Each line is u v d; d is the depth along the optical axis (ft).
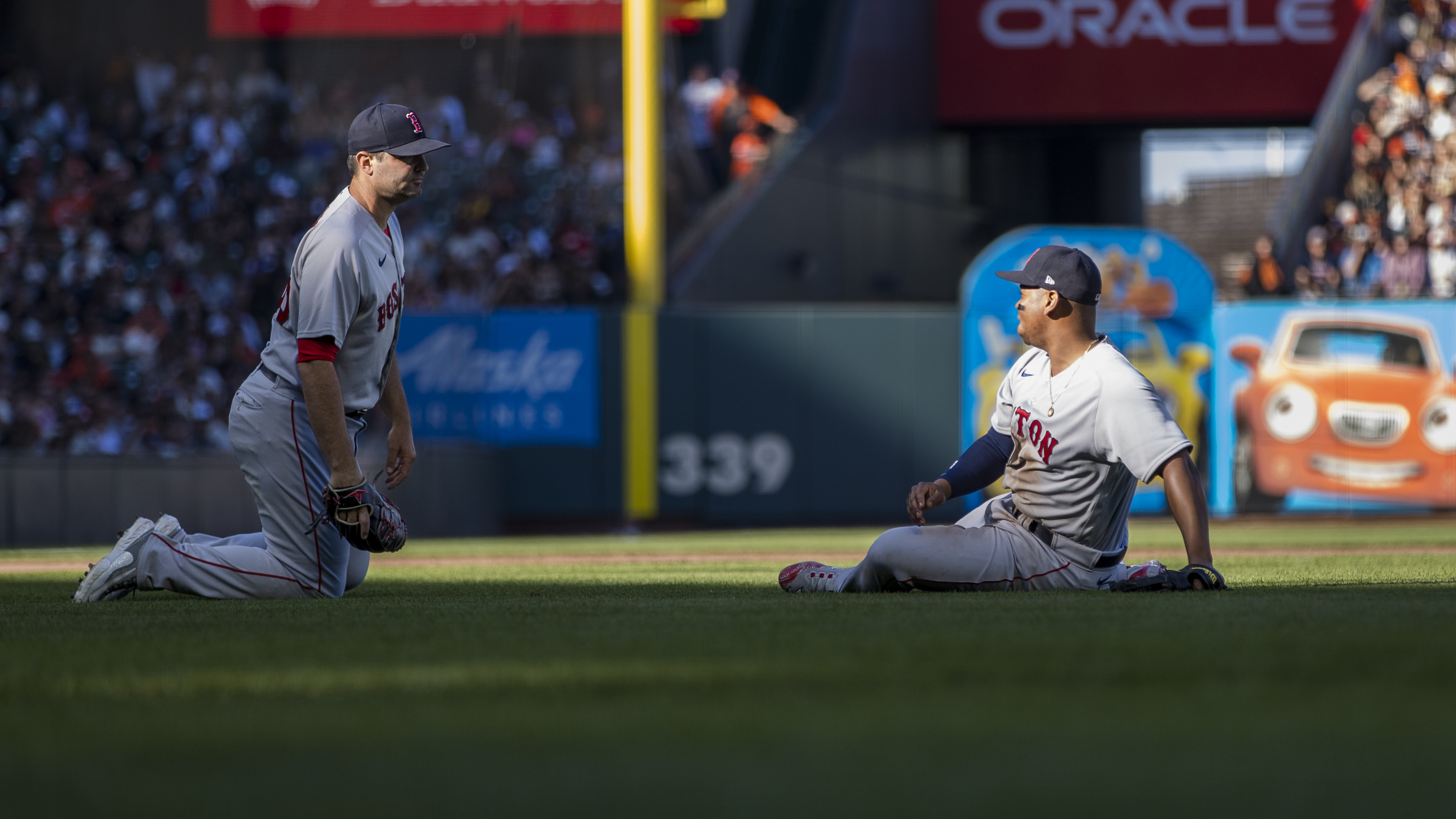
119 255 169.07
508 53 197.47
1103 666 21.33
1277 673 20.57
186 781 13.64
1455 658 22.20
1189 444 38.24
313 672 22.02
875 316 157.17
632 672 21.26
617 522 157.07
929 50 208.03
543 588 50.37
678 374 157.28
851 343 157.48
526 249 188.03
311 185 185.37
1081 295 38.63
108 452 126.00
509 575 63.93
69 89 182.19
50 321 157.58
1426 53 206.80
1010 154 219.61
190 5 190.90
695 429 157.38
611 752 14.84
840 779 13.26
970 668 21.22
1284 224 199.82
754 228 183.83
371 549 42.78
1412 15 208.54
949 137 213.46
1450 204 200.44
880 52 202.18
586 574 64.69
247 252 174.40
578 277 187.93
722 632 27.86
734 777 13.43
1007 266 156.66
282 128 189.37
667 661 22.61
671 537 137.18
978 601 35.99
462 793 12.85
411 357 148.25
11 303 157.07
